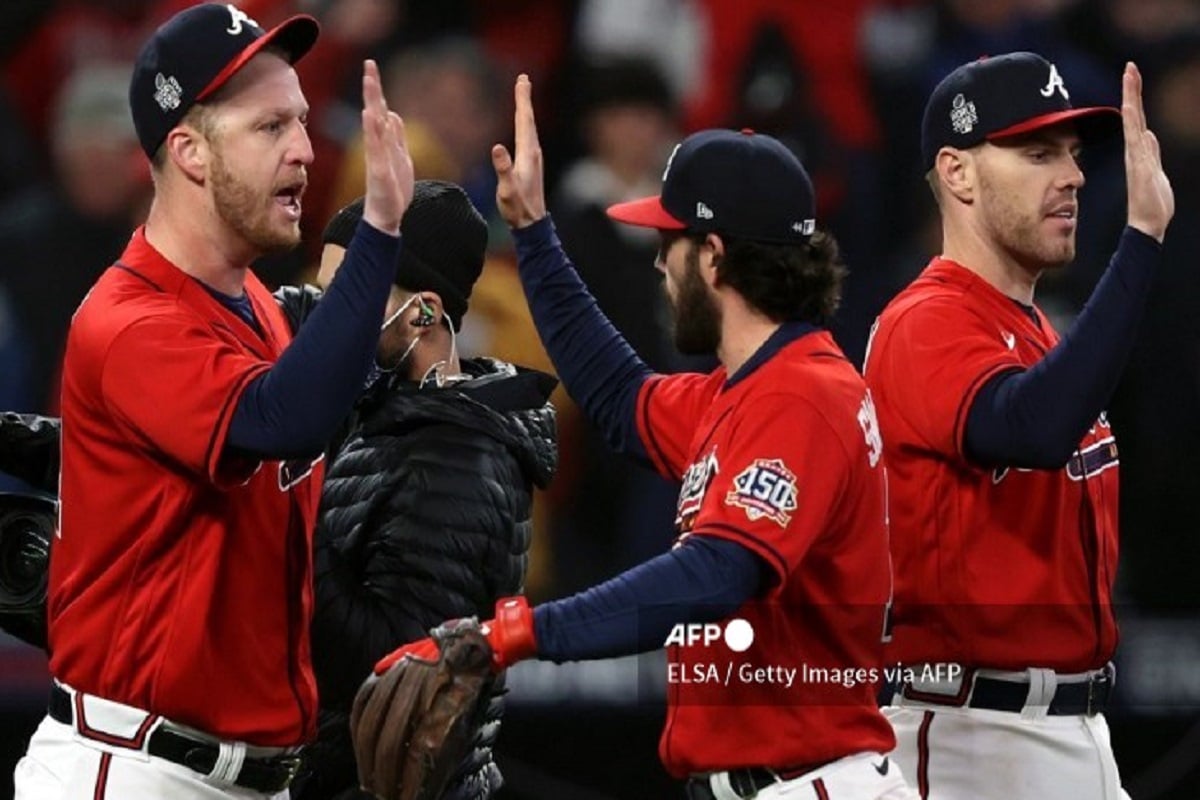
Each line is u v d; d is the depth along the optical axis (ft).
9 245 88.38
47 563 49.80
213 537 44.86
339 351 42.11
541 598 84.99
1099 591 52.13
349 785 50.49
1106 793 52.85
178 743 45.19
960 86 51.96
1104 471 52.49
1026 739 51.70
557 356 51.57
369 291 42.34
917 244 92.99
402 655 42.98
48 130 94.53
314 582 49.03
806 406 43.11
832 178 92.63
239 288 46.91
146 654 44.88
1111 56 97.14
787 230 44.62
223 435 42.63
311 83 91.09
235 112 44.68
